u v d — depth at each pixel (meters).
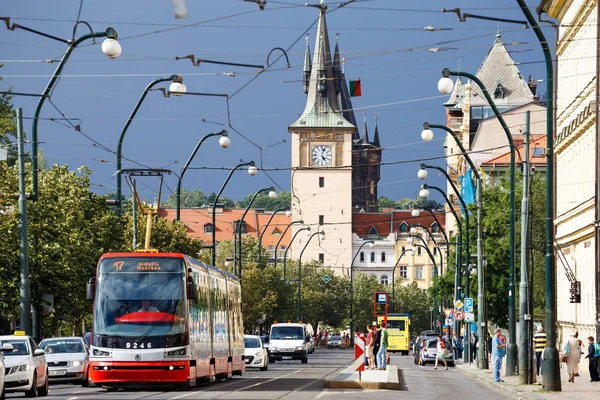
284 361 94.75
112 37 37.03
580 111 70.94
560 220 77.62
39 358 38.03
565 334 78.31
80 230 59.28
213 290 47.25
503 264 93.75
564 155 77.81
